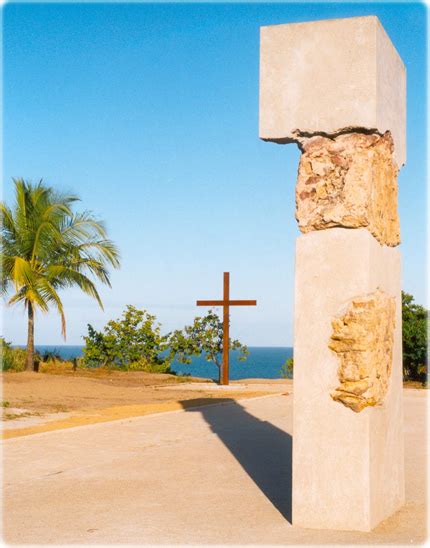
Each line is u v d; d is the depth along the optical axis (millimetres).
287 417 13039
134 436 10539
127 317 27234
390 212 6543
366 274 5816
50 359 25828
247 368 84438
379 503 5906
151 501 6625
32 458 8703
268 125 6238
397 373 6555
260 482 7457
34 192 22344
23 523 5891
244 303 22203
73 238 22719
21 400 15312
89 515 6133
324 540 5375
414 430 11281
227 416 13125
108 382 21266
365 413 5703
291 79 6195
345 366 5785
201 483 7402
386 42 6312
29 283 21344
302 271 5992
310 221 6016
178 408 14305
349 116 5977
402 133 6988
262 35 6320
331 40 6090
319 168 6055
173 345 26516
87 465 8320
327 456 5770
